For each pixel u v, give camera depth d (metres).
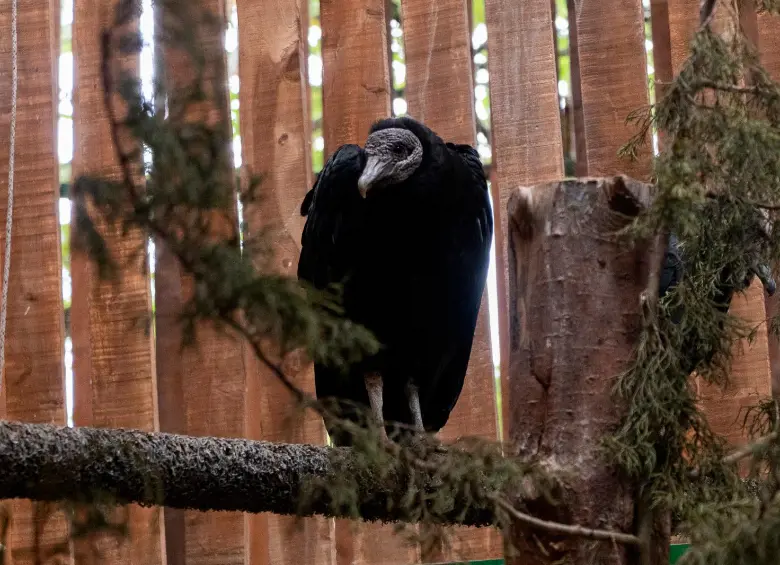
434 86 5.35
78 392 5.24
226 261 2.02
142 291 5.09
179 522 5.09
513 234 2.91
